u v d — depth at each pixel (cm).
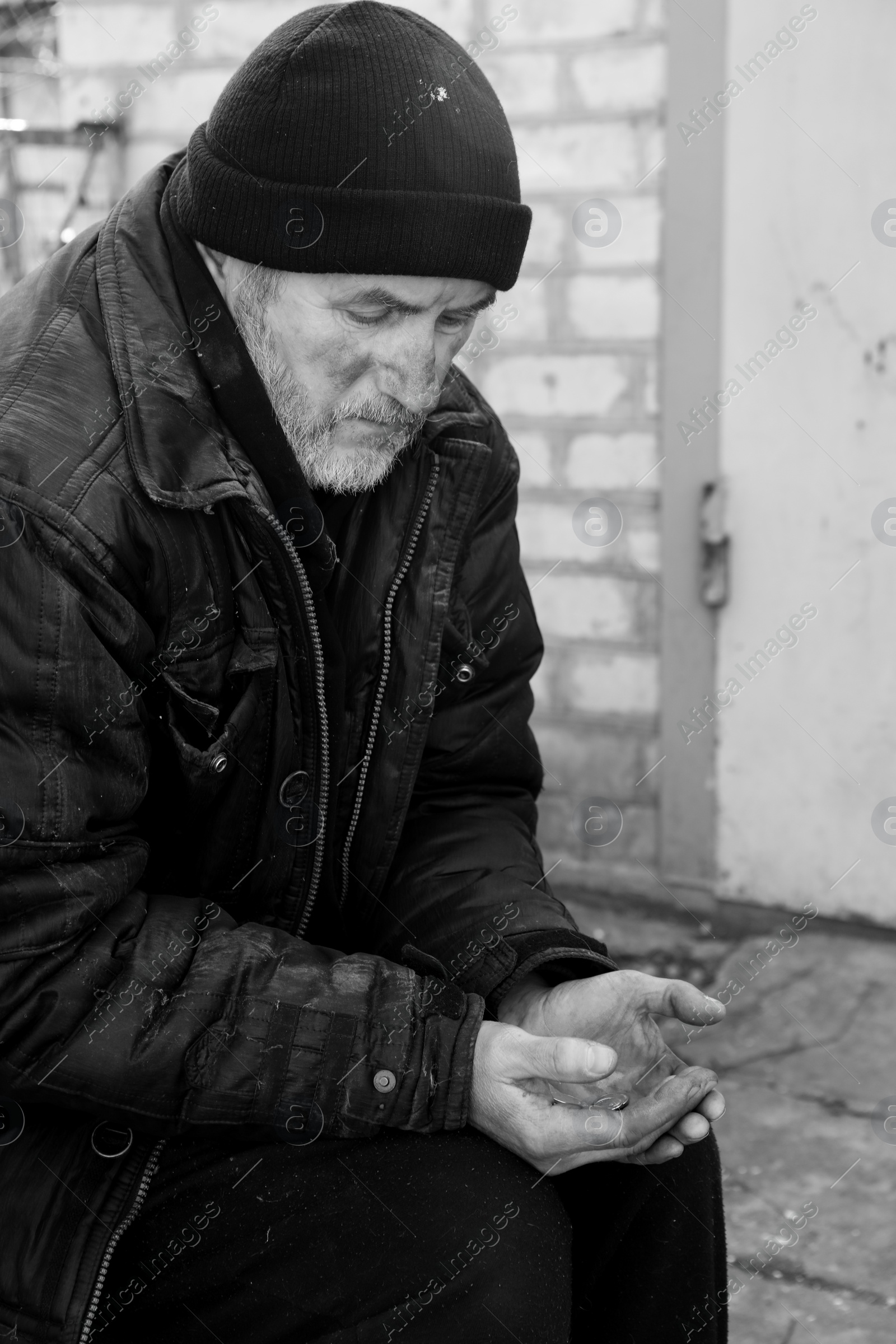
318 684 120
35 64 360
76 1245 102
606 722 303
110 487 107
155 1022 104
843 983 271
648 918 300
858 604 277
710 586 285
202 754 115
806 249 267
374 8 113
